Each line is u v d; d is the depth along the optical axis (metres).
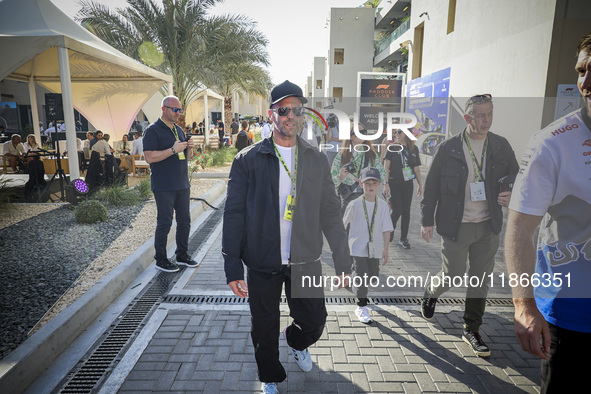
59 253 4.48
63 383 2.40
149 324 3.10
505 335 2.93
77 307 3.03
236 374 2.50
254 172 2.01
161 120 4.21
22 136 18.92
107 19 14.52
